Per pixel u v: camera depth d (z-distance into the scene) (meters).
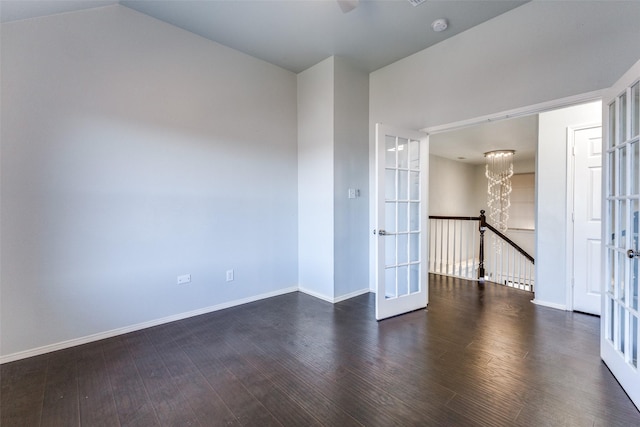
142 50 2.79
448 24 2.94
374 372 2.09
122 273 2.71
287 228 3.96
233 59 3.41
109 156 2.63
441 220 5.45
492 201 8.21
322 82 3.68
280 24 2.95
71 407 1.75
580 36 2.36
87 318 2.55
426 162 3.46
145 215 2.83
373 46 3.33
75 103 2.46
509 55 2.74
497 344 2.50
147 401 1.80
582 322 2.96
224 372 2.11
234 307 3.43
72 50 2.44
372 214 4.02
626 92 1.91
